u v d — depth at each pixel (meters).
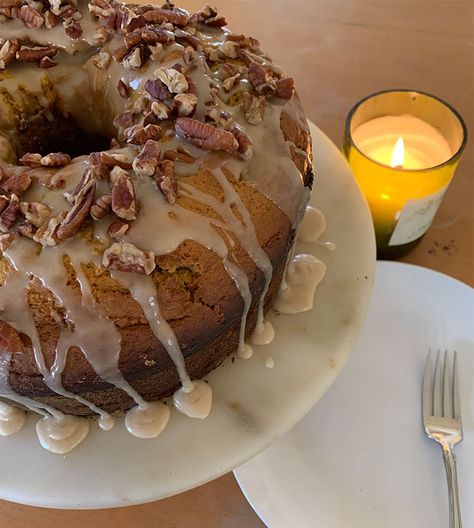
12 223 0.43
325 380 0.50
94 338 0.44
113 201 0.43
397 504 0.51
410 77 0.75
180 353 0.46
